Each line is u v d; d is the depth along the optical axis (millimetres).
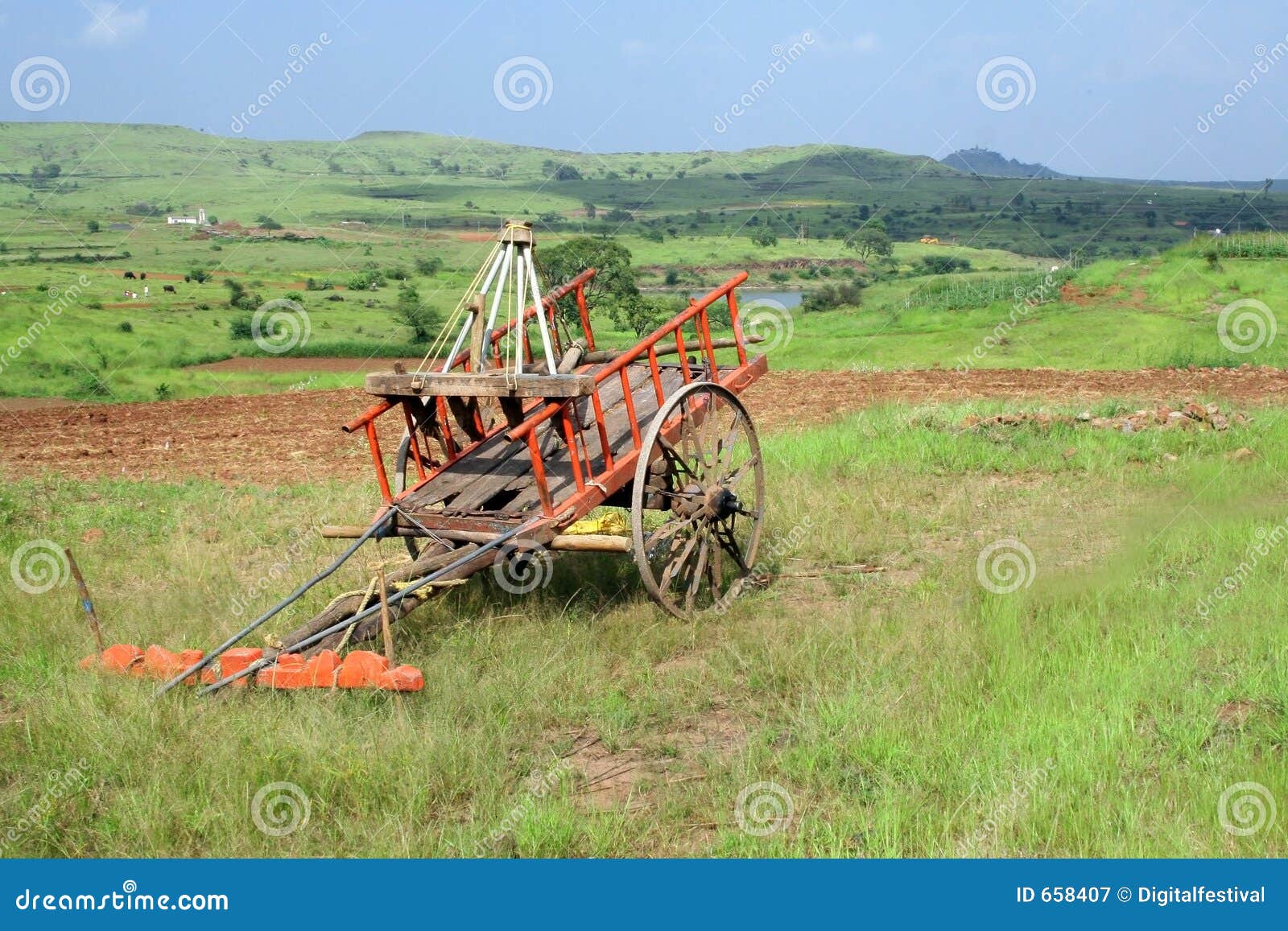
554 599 7602
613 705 6148
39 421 19984
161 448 16328
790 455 12203
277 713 5723
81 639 7082
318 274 85562
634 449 7336
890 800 4953
